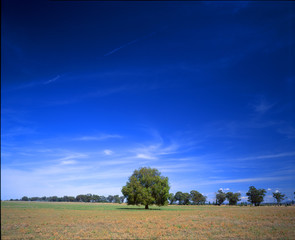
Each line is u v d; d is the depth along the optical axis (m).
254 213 37.38
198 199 165.62
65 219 40.06
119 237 22.41
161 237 21.64
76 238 22.77
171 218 37.62
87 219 39.16
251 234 20.36
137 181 76.25
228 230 23.11
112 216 44.22
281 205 51.38
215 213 43.91
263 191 64.88
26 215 50.53
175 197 173.75
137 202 75.31
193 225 27.92
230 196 132.25
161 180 75.50
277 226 23.27
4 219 42.00
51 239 22.78
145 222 32.88
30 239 23.27
